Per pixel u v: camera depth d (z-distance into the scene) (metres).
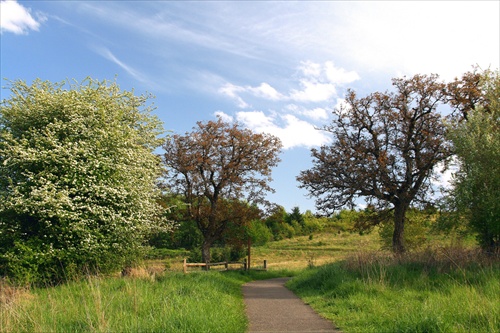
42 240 15.42
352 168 25.42
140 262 17.88
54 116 17.38
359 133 27.39
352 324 9.09
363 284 12.82
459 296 9.83
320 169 27.11
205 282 14.34
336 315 10.36
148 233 19.22
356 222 29.23
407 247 27.69
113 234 16.52
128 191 17.20
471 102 24.50
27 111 17.09
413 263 14.90
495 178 15.91
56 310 8.95
